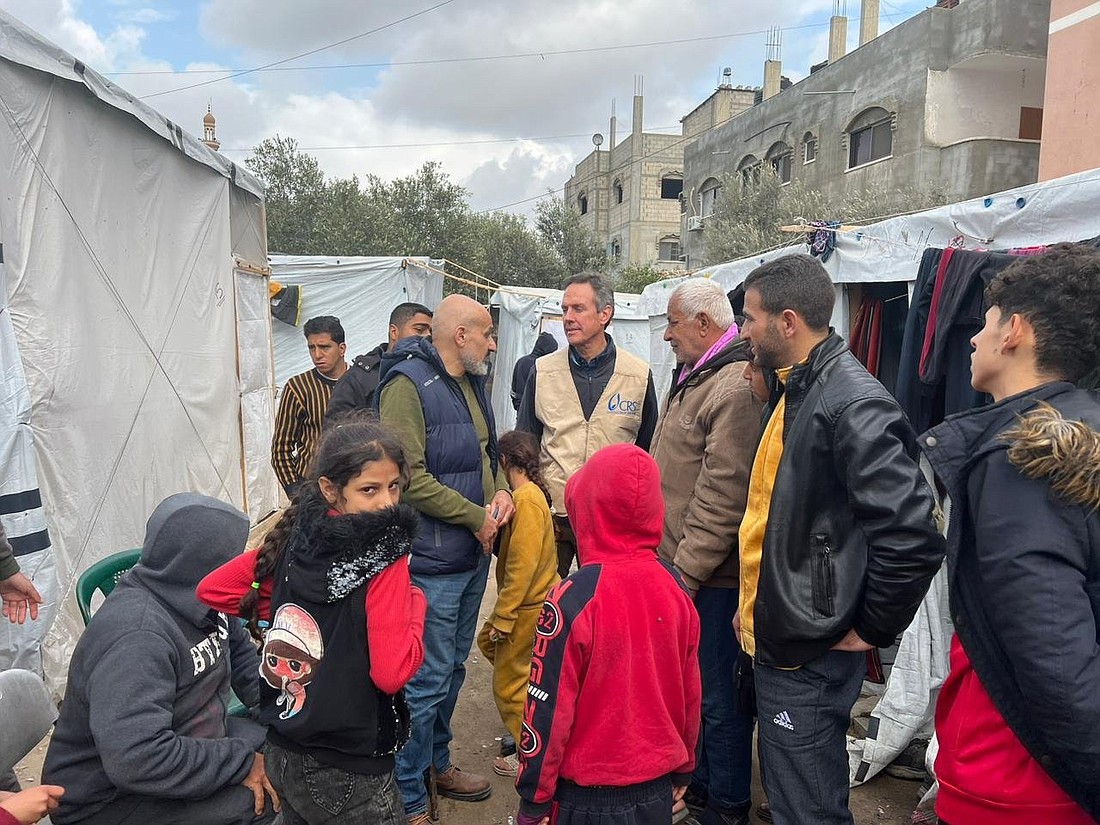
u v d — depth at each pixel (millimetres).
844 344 2094
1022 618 1344
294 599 1729
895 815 2855
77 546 3828
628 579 1815
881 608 1865
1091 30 8203
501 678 3041
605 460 1841
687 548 2582
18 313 3434
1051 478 1357
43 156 3615
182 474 5254
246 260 6961
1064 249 1556
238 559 1884
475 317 2773
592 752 1782
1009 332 1563
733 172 21453
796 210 16297
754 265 5324
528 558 2895
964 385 3227
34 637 3283
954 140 14602
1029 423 1391
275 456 4281
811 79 18000
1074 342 1491
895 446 1876
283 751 1800
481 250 21422
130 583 1972
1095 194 2906
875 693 3479
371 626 1707
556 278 24406
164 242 5000
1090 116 8234
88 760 1916
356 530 1688
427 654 2637
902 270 3762
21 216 3455
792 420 2064
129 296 4484
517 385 7836
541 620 1808
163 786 1833
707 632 2641
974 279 3129
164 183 5000
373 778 1808
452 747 3424
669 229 33469
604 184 37156
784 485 2010
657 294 7309
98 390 4090
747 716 2658
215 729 2100
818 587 1970
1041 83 14672
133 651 1836
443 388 2709
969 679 1596
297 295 10609
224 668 2127
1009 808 1481
